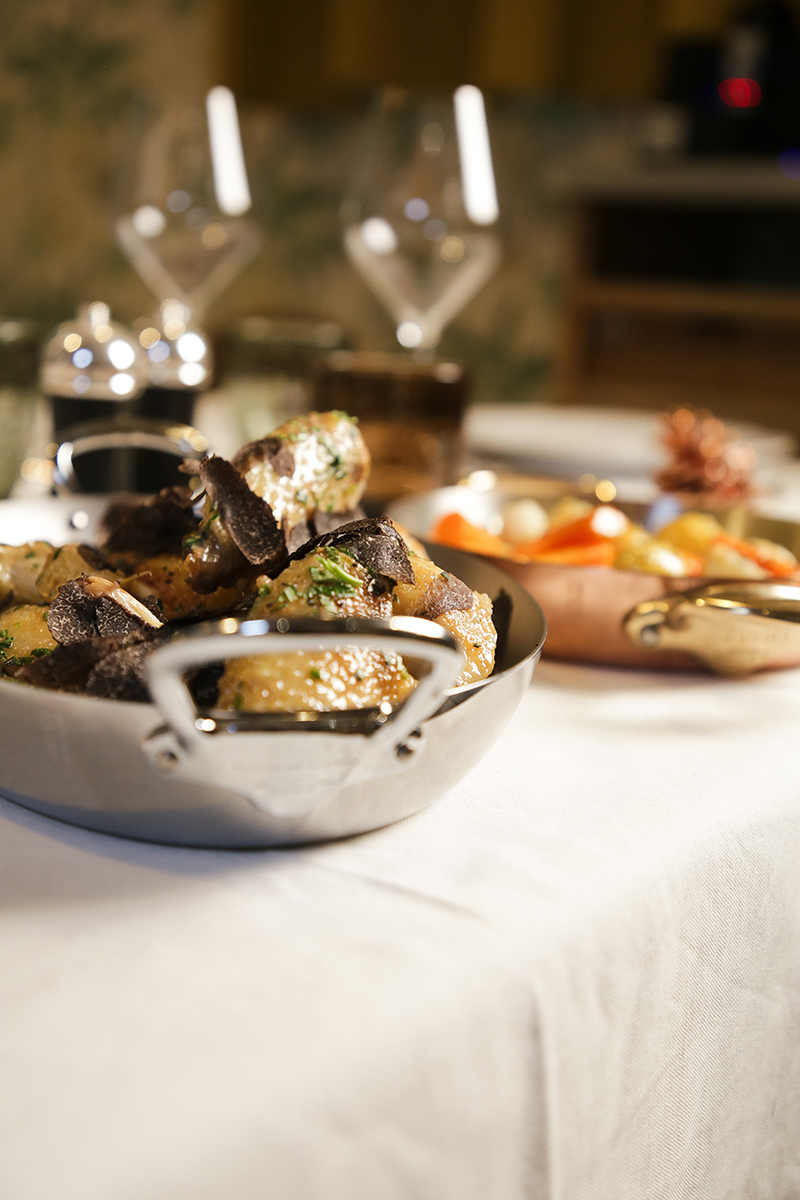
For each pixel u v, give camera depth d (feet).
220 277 3.45
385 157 3.24
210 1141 1.16
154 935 1.52
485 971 1.48
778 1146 2.16
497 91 7.02
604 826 1.96
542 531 2.87
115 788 1.69
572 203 7.80
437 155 3.22
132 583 2.02
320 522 2.12
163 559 2.06
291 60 7.54
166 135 3.26
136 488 2.84
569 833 1.92
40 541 2.15
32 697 1.65
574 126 8.04
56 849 1.77
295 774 1.60
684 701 2.37
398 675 1.73
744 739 2.23
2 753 1.77
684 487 3.34
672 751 2.17
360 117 8.42
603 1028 1.70
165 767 1.59
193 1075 1.23
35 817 1.89
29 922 1.54
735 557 2.62
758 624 2.34
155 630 1.76
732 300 7.24
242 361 3.43
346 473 2.13
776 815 2.06
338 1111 1.27
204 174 3.27
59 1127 1.14
